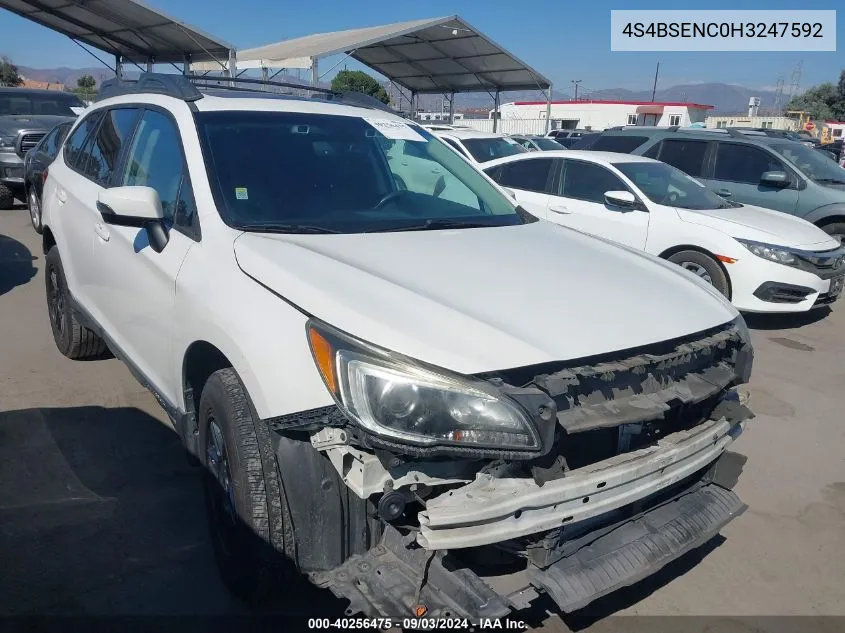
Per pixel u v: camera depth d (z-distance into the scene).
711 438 2.71
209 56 19.92
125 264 3.46
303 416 2.26
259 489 2.43
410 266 2.72
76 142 4.84
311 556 2.41
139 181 3.63
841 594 3.17
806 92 62.31
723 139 10.11
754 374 5.95
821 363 6.29
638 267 3.13
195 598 2.85
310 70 17.56
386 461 2.15
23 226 10.20
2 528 3.20
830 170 9.73
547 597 2.93
